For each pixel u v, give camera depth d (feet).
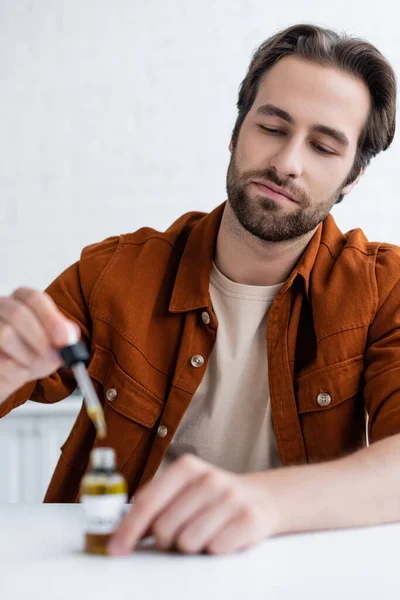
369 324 4.98
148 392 5.04
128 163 10.57
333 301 5.00
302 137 4.72
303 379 4.95
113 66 10.53
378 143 5.31
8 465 9.53
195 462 2.95
